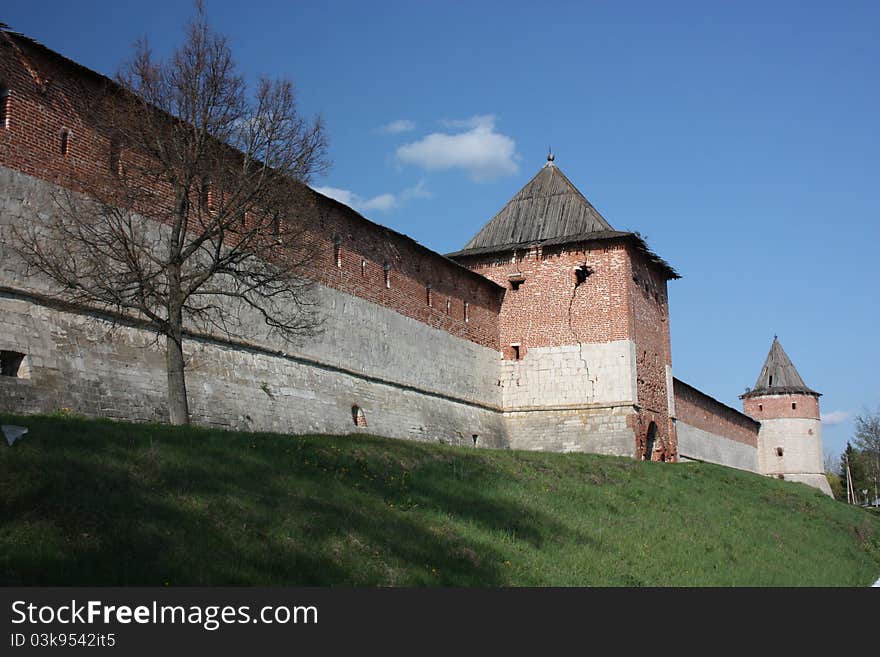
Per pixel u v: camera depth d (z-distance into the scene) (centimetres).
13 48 2339
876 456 9750
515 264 4816
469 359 4472
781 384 8144
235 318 2984
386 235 3906
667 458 4806
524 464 3022
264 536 1641
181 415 2342
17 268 2277
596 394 4538
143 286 2336
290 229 2911
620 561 2295
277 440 2230
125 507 1551
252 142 2581
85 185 2484
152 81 2509
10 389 2161
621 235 4600
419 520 2039
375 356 3725
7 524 1398
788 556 2914
